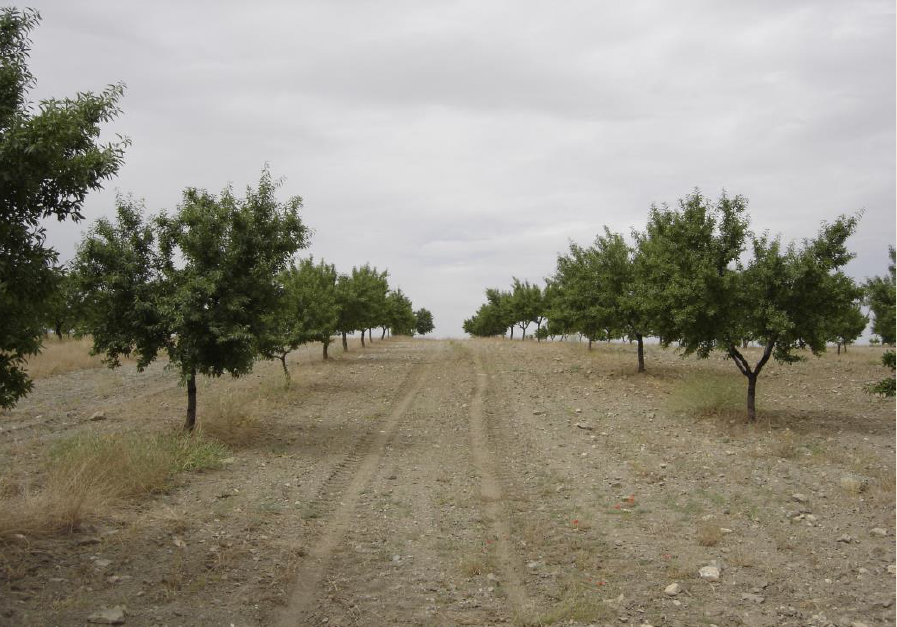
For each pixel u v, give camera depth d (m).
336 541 7.47
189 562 6.30
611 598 5.89
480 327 71.31
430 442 14.02
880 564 6.58
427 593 6.02
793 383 21.08
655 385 21.27
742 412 16.05
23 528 6.57
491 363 29.45
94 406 16.97
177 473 10.16
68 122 5.75
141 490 8.85
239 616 5.26
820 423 14.63
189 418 13.34
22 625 4.66
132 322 12.41
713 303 14.85
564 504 9.24
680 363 27.25
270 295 13.74
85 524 7.10
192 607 5.32
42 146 5.45
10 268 5.55
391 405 18.92
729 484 9.91
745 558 6.83
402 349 40.28
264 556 6.71
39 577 5.57
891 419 15.09
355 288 34.75
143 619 5.02
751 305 14.49
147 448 10.26
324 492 9.75
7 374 6.16
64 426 13.87
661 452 12.30
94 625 4.80
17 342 5.95
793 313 14.22
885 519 8.01
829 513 8.34
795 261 13.85
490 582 6.30
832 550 7.04
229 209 13.16
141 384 21.72
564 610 5.54
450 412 17.80
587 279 25.19
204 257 12.98
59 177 5.84
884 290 25.69
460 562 6.86
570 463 11.85
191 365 12.60
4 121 5.62
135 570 5.98
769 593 5.95
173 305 12.30
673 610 5.59
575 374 24.67
